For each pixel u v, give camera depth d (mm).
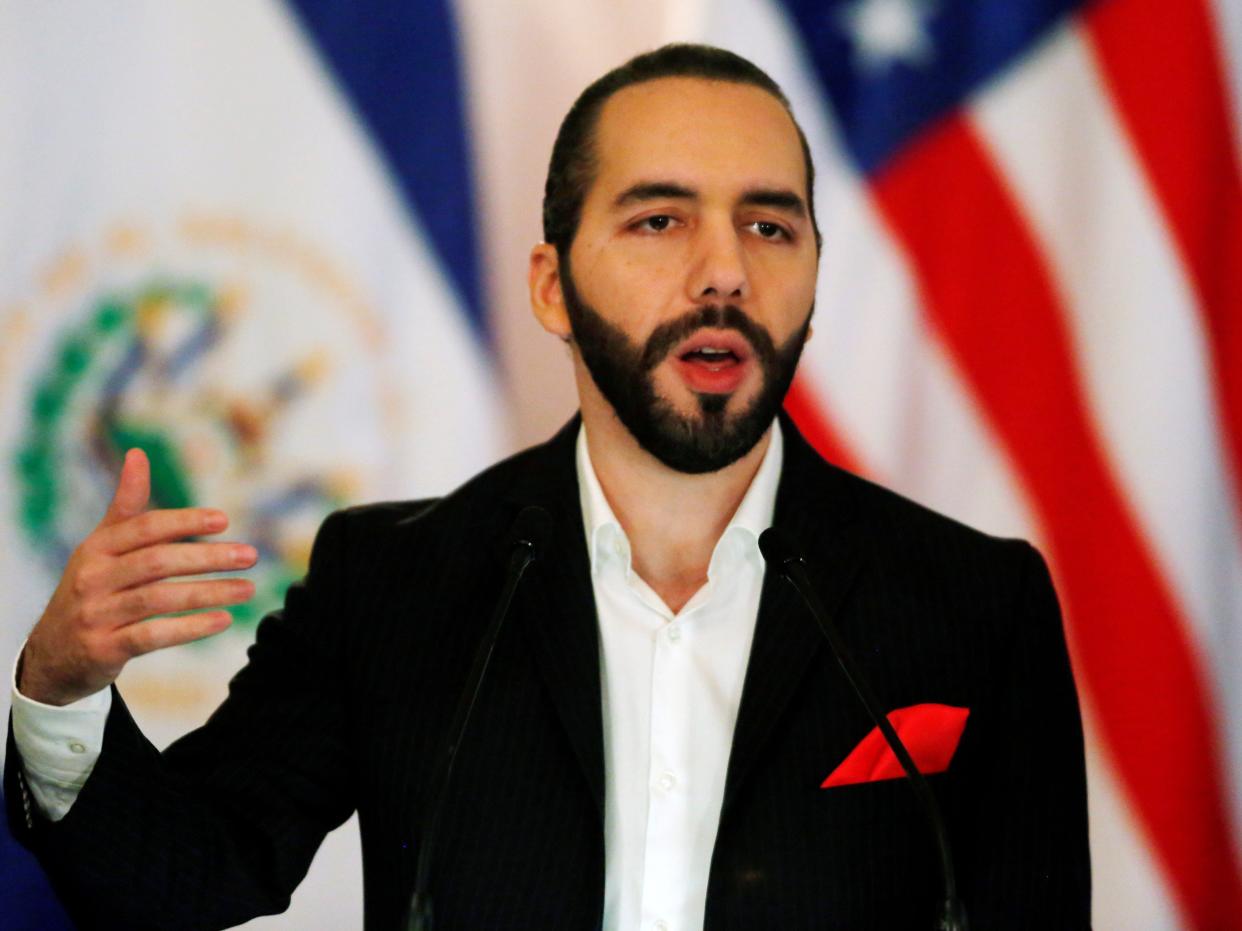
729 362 6086
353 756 6488
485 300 10203
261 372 9977
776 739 6047
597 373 6324
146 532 4996
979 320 10391
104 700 5574
